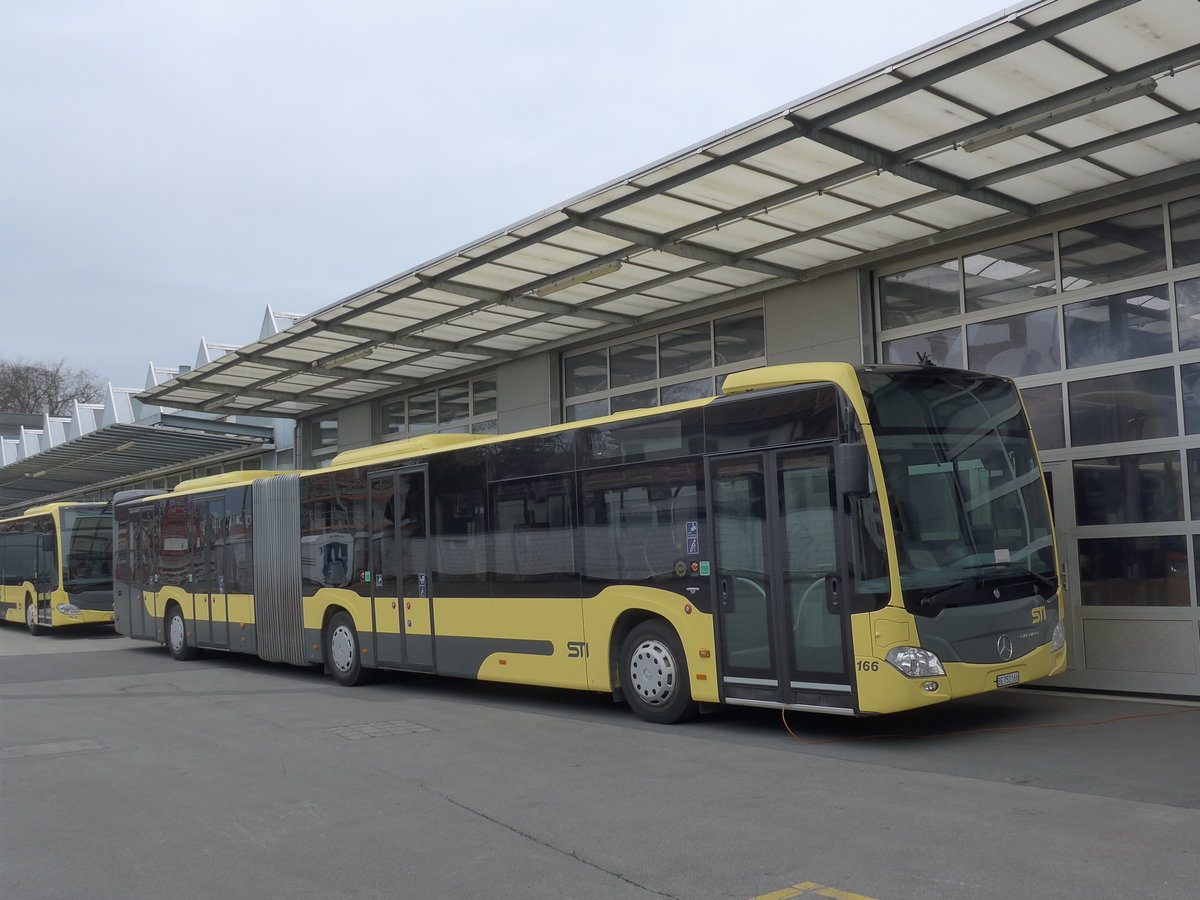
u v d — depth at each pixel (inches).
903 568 319.0
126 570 789.9
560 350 711.1
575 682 414.6
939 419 345.7
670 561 379.6
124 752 362.0
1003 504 355.9
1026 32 304.5
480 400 785.6
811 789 274.7
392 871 217.8
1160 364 419.5
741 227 468.4
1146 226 427.2
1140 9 290.8
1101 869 199.5
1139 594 425.4
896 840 224.2
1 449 1879.9
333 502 556.7
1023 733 345.7
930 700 316.2
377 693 508.4
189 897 206.2
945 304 496.7
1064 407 449.4
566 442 424.5
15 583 1056.8
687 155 386.9
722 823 244.1
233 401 877.2
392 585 510.9
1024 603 346.3
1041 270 460.1
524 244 485.7
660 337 644.1
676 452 380.8
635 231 474.3
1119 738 333.1
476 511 465.1
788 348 556.7
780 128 366.3
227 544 652.1
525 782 295.9
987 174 411.5
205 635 673.0
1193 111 356.5
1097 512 438.6
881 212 445.1
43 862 233.3
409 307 603.5
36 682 584.4
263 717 434.6
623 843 231.1
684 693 379.6
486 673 455.8
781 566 343.6
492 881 208.8
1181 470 414.3
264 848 238.5
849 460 318.3
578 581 414.6
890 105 348.5
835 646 327.6
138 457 1200.8
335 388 843.4
